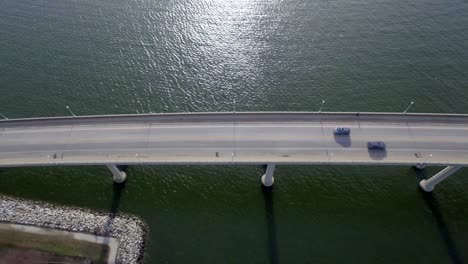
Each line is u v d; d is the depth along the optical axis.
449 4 139.00
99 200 87.69
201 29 129.12
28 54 121.44
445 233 82.62
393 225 83.88
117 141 82.69
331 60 118.50
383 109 105.81
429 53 120.19
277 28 129.75
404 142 82.25
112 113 105.25
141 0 141.62
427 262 78.38
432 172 93.06
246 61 118.62
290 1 141.38
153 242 80.62
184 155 79.81
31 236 80.12
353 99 108.25
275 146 81.19
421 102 107.31
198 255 78.94
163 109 106.25
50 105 107.06
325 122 85.62
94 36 127.50
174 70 116.25
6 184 90.56
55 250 77.88
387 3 140.38
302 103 107.38
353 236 82.06
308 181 91.19
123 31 129.25
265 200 88.00
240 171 93.00
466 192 89.50
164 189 89.69
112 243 79.62
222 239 81.44
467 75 114.00
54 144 82.69
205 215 85.31
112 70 116.31
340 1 141.88
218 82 113.00
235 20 132.75
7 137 84.44
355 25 130.50
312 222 84.31
